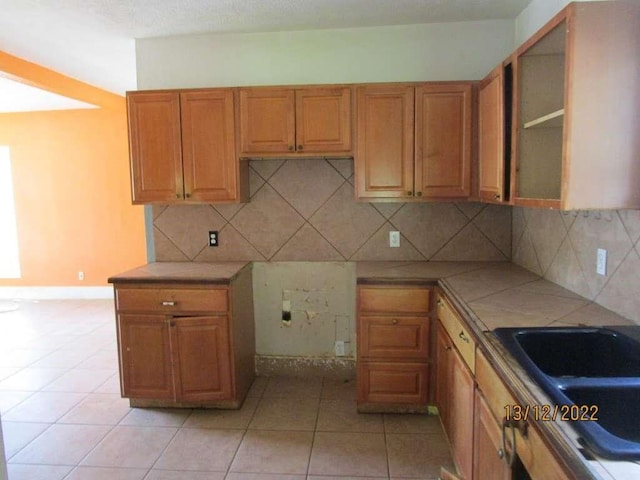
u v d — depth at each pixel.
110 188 5.53
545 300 2.05
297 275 3.23
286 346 3.30
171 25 2.86
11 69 3.41
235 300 2.80
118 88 4.56
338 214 3.16
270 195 3.18
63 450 2.43
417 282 2.61
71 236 5.64
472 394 1.81
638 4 1.47
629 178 1.53
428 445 2.43
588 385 1.25
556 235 2.35
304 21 2.86
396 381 2.71
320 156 2.86
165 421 2.72
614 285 1.83
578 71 1.51
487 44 2.94
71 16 2.69
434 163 2.76
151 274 2.80
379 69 3.01
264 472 2.22
